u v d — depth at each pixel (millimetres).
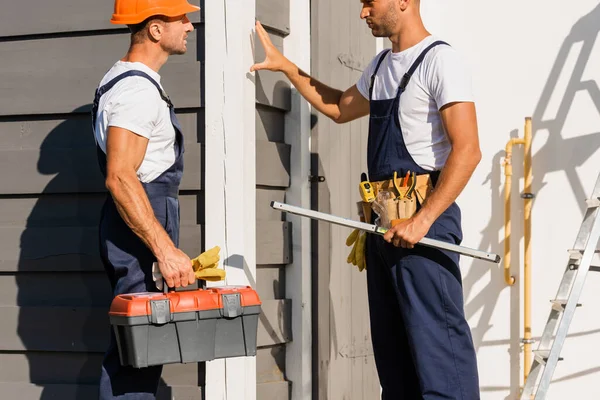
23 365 4812
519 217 6070
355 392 5629
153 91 3873
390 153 4293
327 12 5320
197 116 4562
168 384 4582
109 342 4672
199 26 4578
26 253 4789
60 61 4793
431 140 4223
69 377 4750
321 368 5059
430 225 4059
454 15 6203
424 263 4191
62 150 4766
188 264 3770
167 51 4055
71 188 4742
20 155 4809
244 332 3930
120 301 3727
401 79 4277
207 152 4496
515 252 6078
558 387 6008
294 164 5051
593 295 5957
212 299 3836
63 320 4734
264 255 4777
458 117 4074
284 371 5000
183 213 4586
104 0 4727
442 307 4199
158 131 3920
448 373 4180
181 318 3744
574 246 5293
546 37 6051
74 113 4758
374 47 6059
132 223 3729
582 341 5973
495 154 6121
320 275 5094
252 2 4609
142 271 3936
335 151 5363
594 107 5957
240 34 4488
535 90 6066
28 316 4777
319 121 5137
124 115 3773
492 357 6109
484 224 6133
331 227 5238
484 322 6117
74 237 4727
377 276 4477
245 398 4473
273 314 4844
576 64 6000
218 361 4480
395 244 4109
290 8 5059
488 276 6121
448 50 4176
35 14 4801
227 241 4457
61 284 4777
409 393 4539
